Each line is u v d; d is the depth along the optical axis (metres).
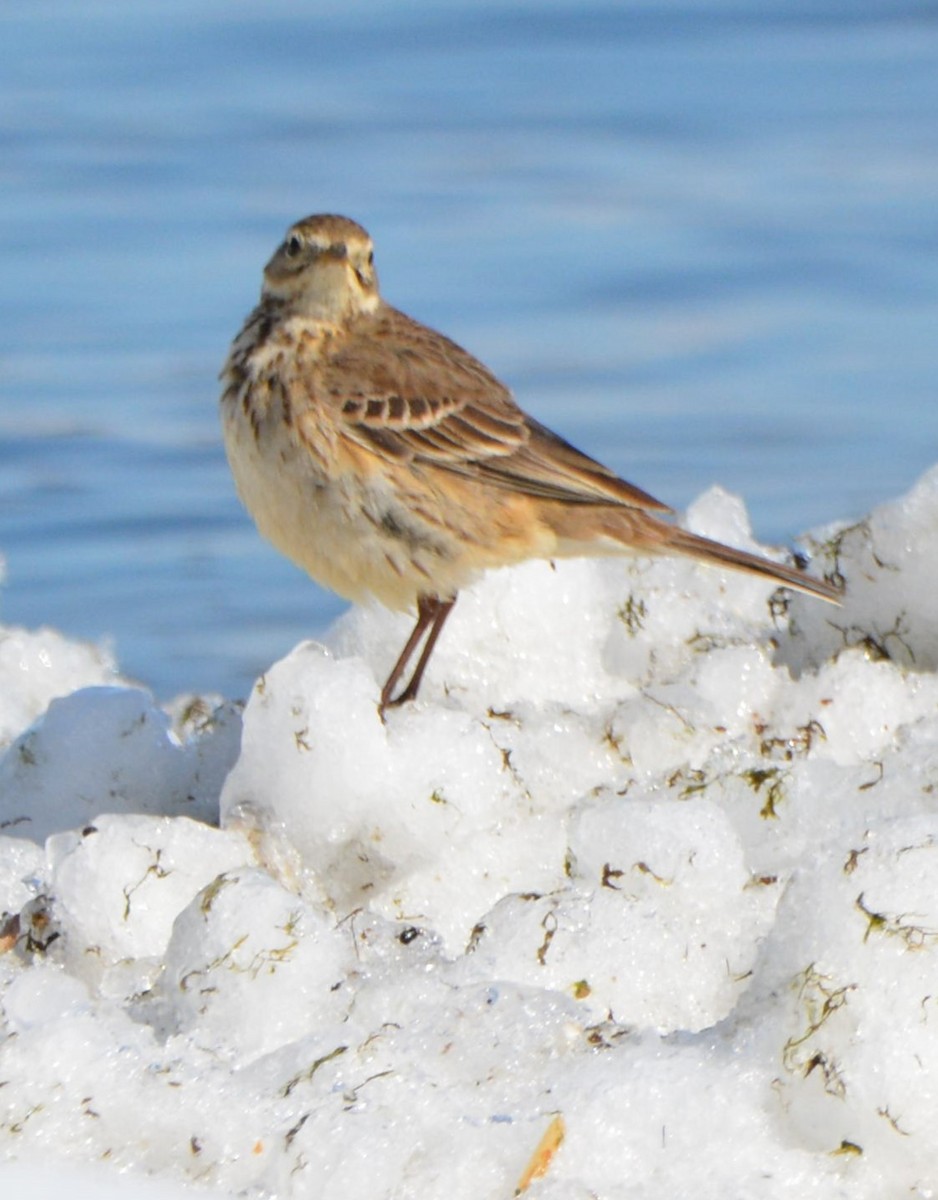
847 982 8.98
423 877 11.46
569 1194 8.38
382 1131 8.55
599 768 12.29
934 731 12.45
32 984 9.84
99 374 31.59
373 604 14.66
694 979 10.09
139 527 26.50
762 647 14.02
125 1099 8.77
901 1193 8.64
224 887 9.93
